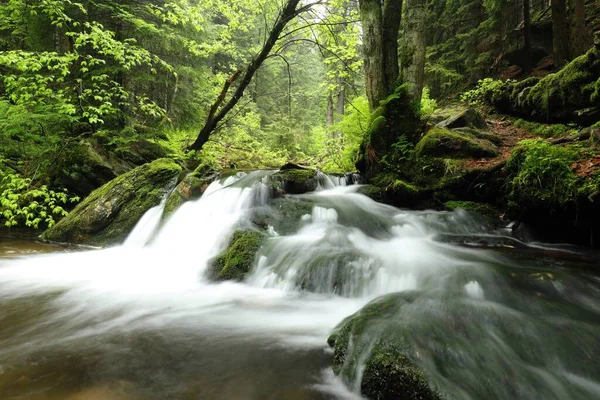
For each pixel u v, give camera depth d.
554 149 5.61
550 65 12.95
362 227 6.12
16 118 8.15
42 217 8.95
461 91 16.39
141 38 12.70
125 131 11.12
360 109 10.80
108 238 7.51
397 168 8.06
